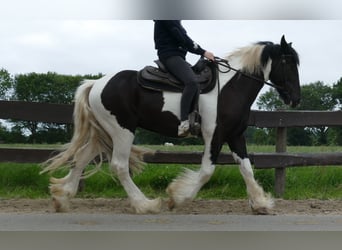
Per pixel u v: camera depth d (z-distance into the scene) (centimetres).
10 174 805
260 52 637
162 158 766
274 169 853
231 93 624
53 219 575
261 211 628
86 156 637
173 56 613
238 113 622
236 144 638
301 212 654
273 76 648
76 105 632
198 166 905
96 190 795
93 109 625
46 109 766
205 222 568
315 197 782
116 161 622
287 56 640
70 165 638
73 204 696
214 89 619
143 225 545
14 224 544
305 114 790
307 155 782
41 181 800
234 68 636
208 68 630
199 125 606
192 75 604
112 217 595
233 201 745
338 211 663
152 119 623
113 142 626
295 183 848
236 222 569
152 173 843
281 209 675
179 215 618
